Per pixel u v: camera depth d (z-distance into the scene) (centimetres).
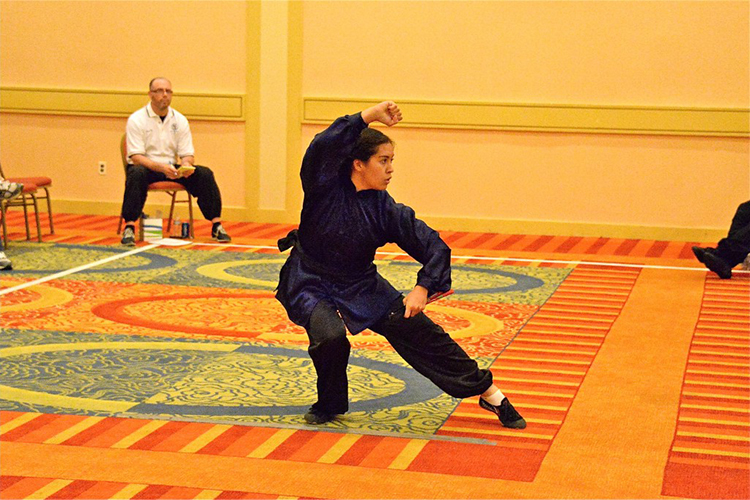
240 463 385
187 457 390
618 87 1016
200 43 1094
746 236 802
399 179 1070
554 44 1023
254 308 683
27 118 1134
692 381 512
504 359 555
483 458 395
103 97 1116
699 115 998
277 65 1080
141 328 620
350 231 416
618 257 922
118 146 1123
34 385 493
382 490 359
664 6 997
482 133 1048
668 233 1022
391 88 1061
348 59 1066
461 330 625
